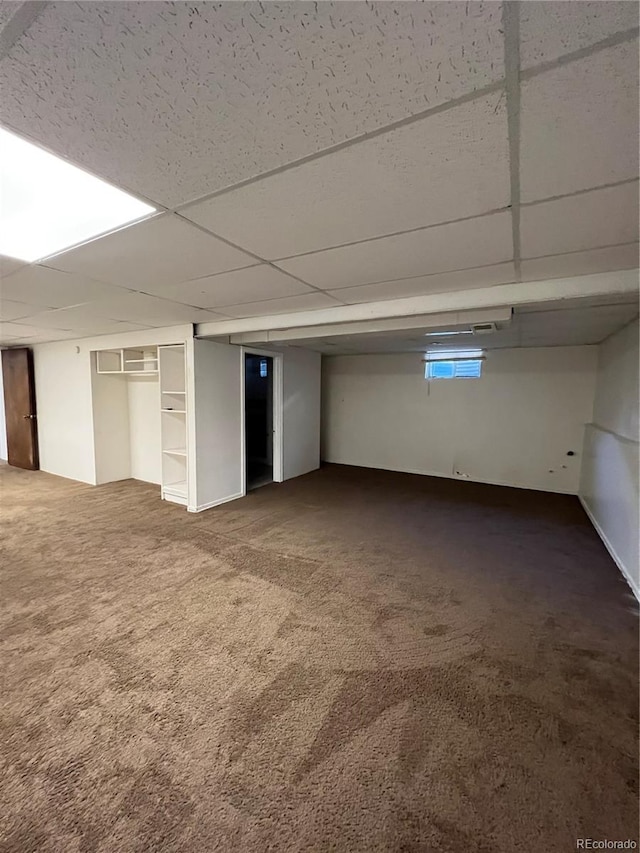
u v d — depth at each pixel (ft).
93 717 5.42
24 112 2.99
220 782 4.57
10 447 21.71
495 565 10.26
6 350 21.06
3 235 5.47
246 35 2.33
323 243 5.67
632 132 3.18
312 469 21.40
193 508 14.30
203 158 3.60
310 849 3.92
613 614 8.05
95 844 3.91
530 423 17.85
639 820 4.20
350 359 22.57
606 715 5.53
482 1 2.10
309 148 3.44
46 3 2.12
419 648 6.95
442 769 4.75
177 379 16.06
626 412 10.65
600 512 12.65
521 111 2.95
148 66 2.56
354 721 5.41
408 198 4.35
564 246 5.79
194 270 7.00
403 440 21.17
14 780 4.52
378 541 11.78
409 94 2.79
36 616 7.76
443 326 10.58
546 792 4.48
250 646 6.96
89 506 14.92
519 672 6.37
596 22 2.20
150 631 7.34
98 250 6.00
